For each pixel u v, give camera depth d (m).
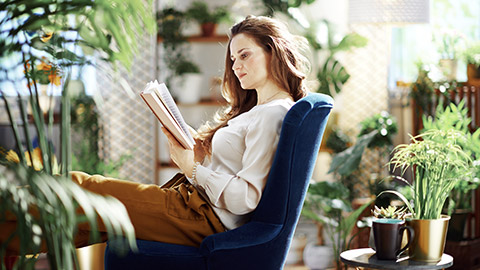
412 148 2.22
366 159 4.82
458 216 3.50
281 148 1.91
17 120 4.22
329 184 3.72
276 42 2.15
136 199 1.94
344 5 5.45
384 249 2.12
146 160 5.21
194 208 2.00
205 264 1.86
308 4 4.77
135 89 5.11
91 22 1.46
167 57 4.97
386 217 2.25
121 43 1.46
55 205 1.22
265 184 1.98
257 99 2.38
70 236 1.31
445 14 4.99
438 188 2.14
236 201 1.95
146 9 1.48
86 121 4.45
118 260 1.87
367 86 5.29
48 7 1.42
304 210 3.68
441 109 3.67
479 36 4.88
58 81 1.69
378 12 4.19
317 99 1.99
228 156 2.08
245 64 2.16
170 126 1.93
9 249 1.77
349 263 2.12
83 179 1.94
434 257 2.09
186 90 5.01
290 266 4.16
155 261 1.86
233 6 5.25
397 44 5.19
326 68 4.63
